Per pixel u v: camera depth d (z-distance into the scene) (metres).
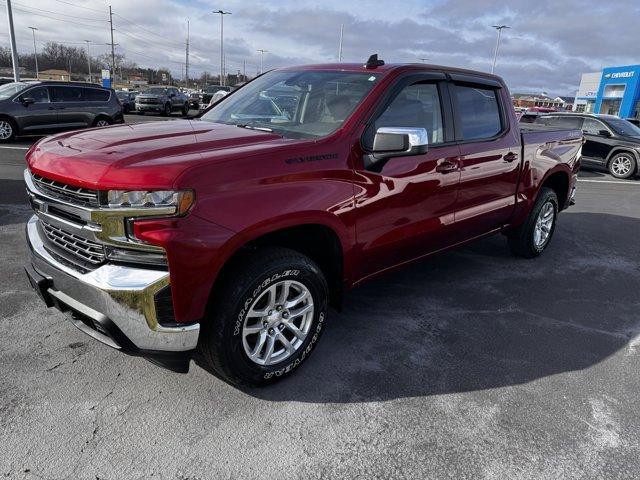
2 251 4.79
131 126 3.35
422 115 3.67
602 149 13.24
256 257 2.72
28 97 13.27
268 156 2.69
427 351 3.47
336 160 2.98
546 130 5.33
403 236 3.56
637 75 32.31
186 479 2.27
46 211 2.73
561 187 5.85
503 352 3.52
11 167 9.41
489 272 5.11
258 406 2.79
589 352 3.58
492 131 4.43
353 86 3.45
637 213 8.57
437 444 2.57
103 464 2.32
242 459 2.40
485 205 4.39
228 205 2.48
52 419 2.59
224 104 4.05
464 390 3.04
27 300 3.81
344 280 3.26
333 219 2.97
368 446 2.53
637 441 2.66
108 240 2.39
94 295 2.44
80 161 2.52
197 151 2.64
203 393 2.87
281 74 4.09
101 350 3.22
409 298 4.35
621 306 4.43
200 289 2.45
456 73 4.05
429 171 3.62
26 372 2.96
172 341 2.46
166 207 2.31
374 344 3.53
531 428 2.73
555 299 4.51
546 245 5.73
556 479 2.38
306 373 3.12
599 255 5.94
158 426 2.59
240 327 2.67
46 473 2.25
